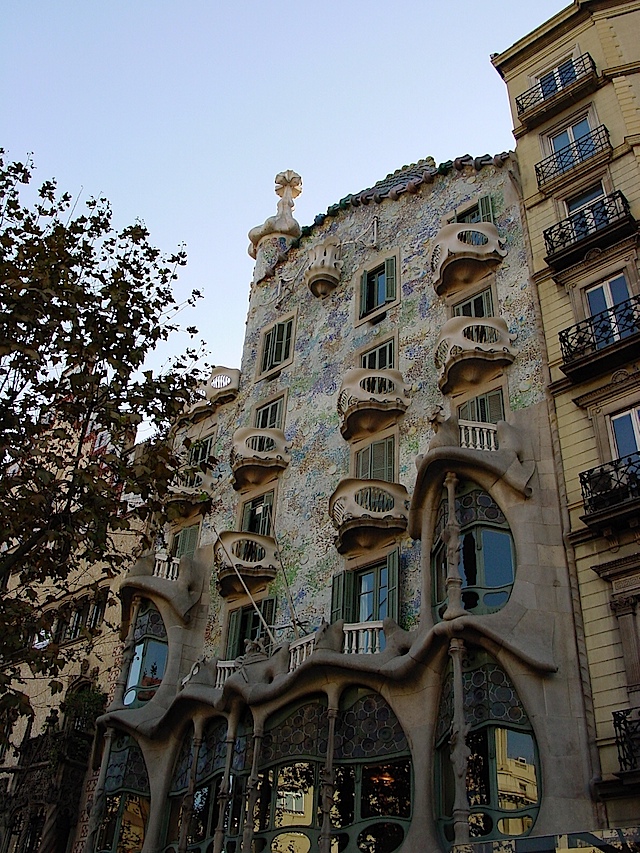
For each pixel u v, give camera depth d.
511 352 22.64
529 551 18.45
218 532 26.98
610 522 17.66
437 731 17.62
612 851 11.93
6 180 17.42
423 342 25.77
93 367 16.62
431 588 19.45
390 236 30.06
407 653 18.47
